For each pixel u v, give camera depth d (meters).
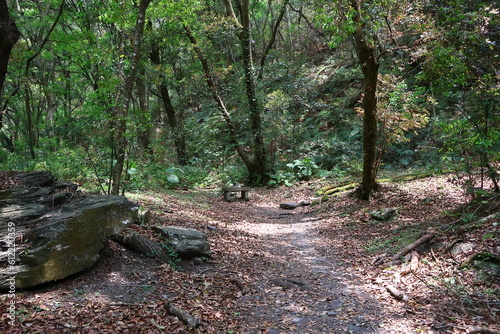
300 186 17.12
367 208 10.54
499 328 3.76
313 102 22.31
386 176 14.52
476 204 7.09
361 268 6.30
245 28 17.72
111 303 4.34
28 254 4.40
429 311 4.33
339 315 4.53
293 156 20.09
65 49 11.28
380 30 10.05
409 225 7.77
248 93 18.25
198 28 16.28
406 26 10.12
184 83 22.42
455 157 8.06
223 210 12.54
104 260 5.44
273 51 25.23
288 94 20.56
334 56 25.92
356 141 19.12
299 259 7.30
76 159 10.28
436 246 6.11
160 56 20.92
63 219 4.79
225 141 20.38
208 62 18.33
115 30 10.07
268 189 17.88
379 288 5.27
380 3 8.68
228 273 6.07
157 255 5.96
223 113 18.58
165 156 21.17
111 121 7.96
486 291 4.55
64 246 4.67
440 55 7.68
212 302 4.84
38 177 5.73
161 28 14.67
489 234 5.62
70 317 3.84
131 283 5.05
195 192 15.84
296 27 27.58
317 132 21.20
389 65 18.03
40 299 4.17
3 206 4.98
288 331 4.17
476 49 7.75
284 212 13.05
